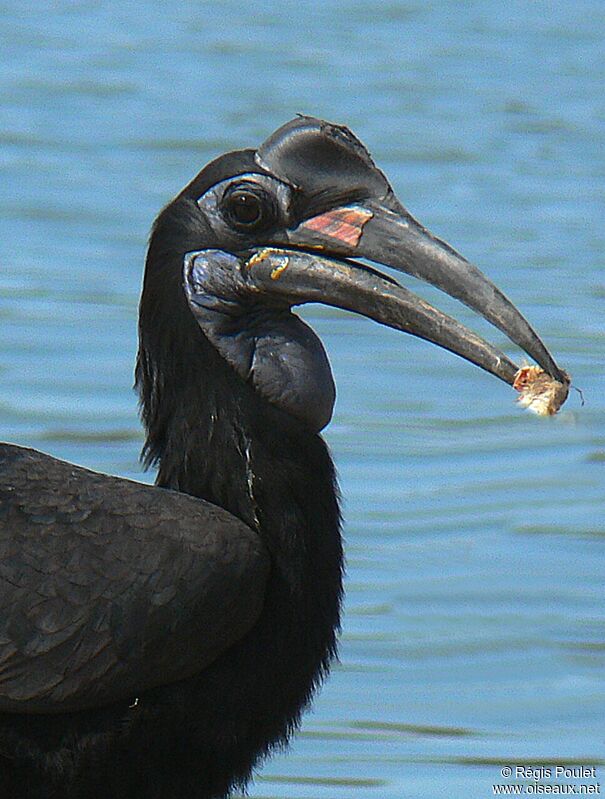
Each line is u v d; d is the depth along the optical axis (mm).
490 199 27297
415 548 15867
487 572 15375
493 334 20688
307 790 12539
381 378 19672
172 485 10250
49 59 37500
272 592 9969
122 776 9820
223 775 9992
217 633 9758
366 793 12516
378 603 14961
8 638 9539
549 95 35812
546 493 16938
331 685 13906
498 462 17625
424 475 17312
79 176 27734
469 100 35094
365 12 44938
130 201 26250
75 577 9617
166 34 41188
